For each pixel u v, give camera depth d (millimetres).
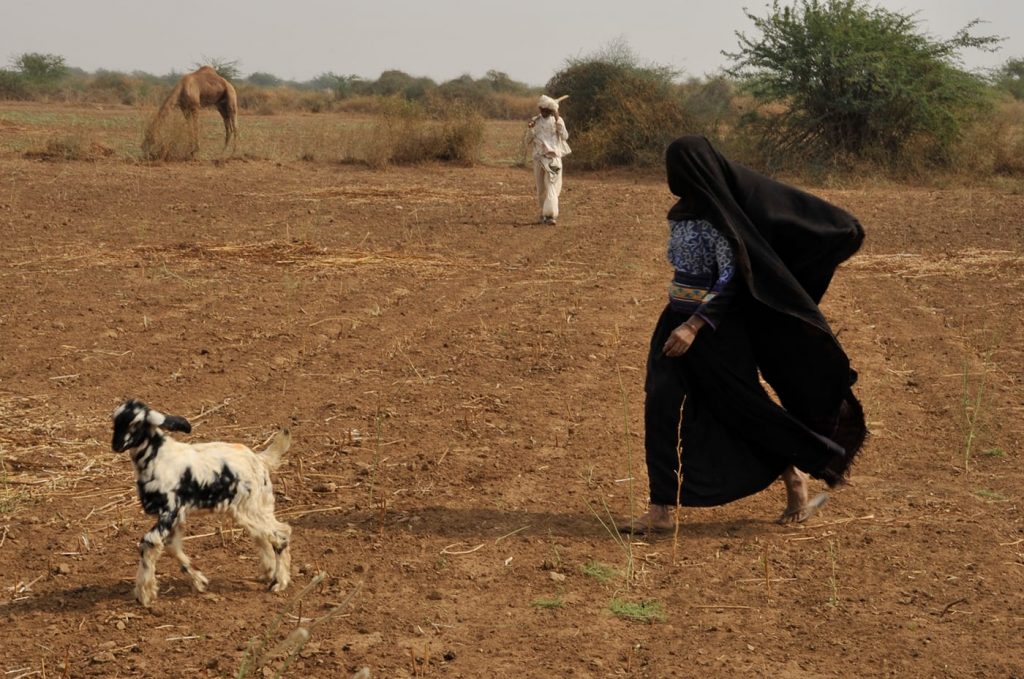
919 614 5254
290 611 5215
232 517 5305
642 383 9133
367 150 26438
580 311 11617
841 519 6418
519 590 5500
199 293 12109
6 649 4844
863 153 25922
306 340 10266
